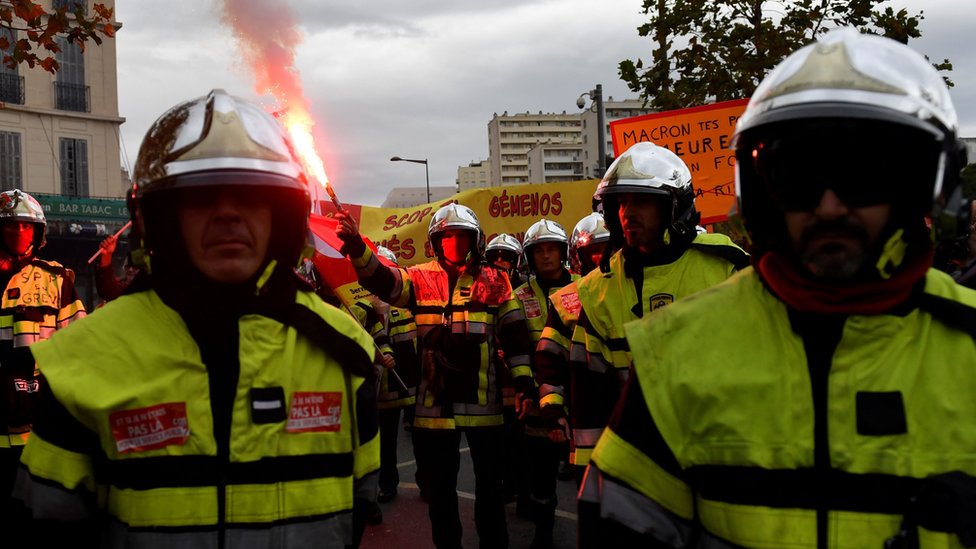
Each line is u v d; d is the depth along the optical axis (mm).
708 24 10047
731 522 1421
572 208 10617
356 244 4102
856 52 1430
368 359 2002
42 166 29047
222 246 1791
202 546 1751
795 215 1417
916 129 1381
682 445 1493
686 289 3363
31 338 4668
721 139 7508
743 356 1476
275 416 1829
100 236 29000
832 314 1418
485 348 4703
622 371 3412
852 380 1404
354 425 1976
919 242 1431
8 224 4766
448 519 4582
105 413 1738
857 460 1379
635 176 3305
